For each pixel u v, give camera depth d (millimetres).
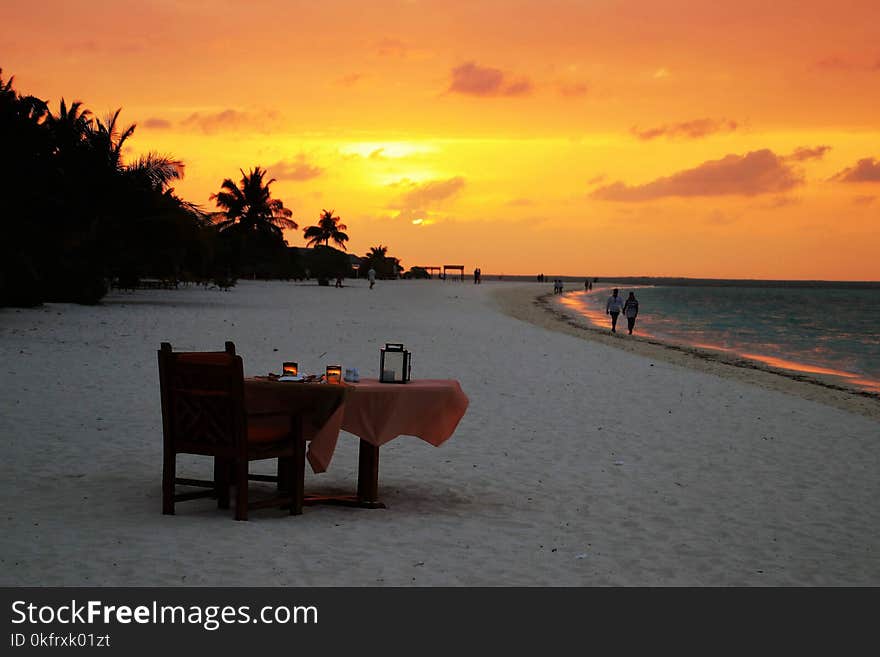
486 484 8508
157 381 13984
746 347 34812
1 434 9664
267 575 5586
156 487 7840
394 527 6844
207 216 41344
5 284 28297
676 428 12078
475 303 61812
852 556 6535
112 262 36875
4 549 5895
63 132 35406
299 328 26453
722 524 7301
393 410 7238
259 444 6934
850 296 188500
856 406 17062
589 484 8617
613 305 37656
